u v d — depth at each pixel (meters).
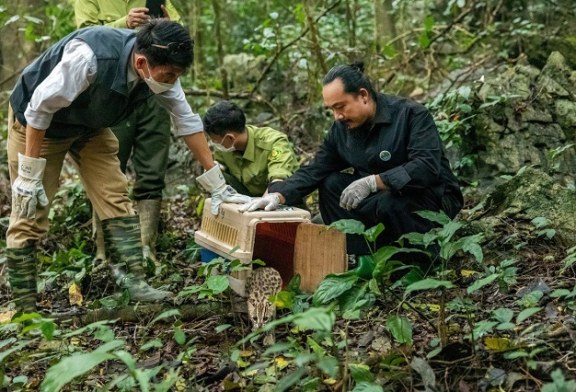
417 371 2.89
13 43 8.98
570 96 5.50
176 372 2.97
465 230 4.42
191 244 4.80
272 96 7.19
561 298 3.60
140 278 4.12
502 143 5.29
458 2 6.42
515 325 3.25
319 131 6.48
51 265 4.62
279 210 3.78
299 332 3.51
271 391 3.01
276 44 6.67
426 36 6.55
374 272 3.18
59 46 3.73
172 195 6.09
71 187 5.85
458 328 3.34
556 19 7.18
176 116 3.96
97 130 3.97
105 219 4.16
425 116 4.03
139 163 4.89
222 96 6.98
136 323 3.94
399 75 7.17
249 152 4.60
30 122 3.66
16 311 3.96
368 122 4.06
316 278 3.83
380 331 3.40
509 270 3.68
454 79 6.66
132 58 3.64
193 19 8.34
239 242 3.67
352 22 7.34
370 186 3.95
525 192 4.55
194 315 3.91
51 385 2.46
